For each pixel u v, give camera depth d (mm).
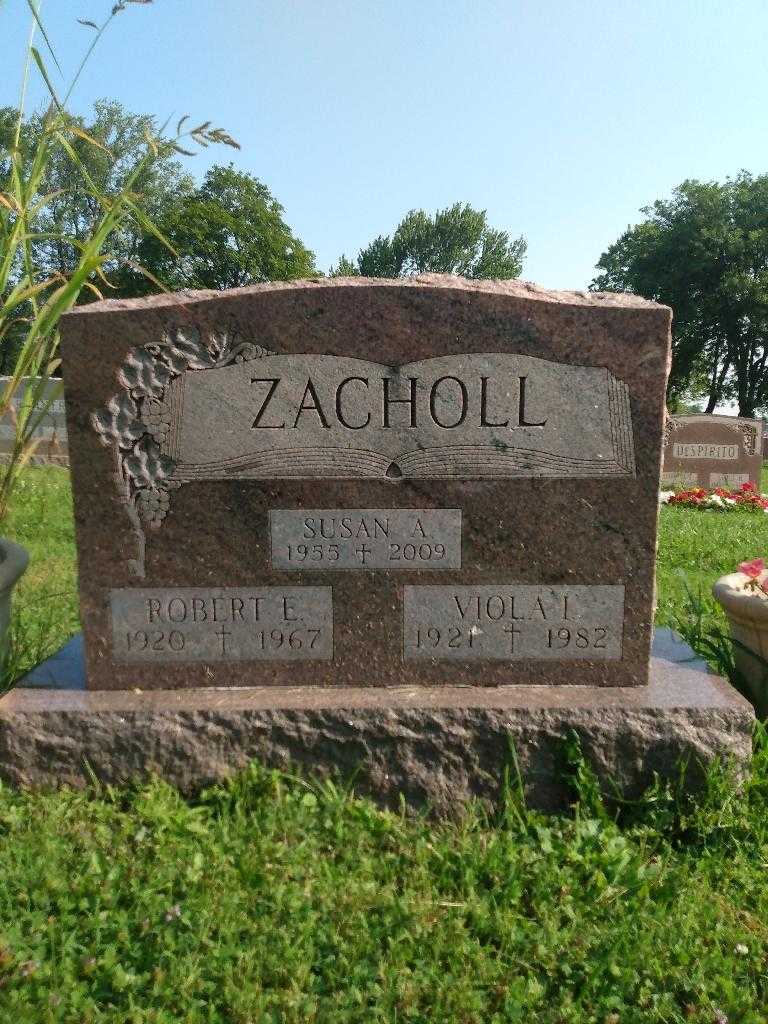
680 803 2527
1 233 2889
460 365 2609
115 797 2498
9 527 6266
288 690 2719
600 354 2605
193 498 2660
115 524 2656
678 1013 1748
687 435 13453
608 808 2543
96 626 2697
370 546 2697
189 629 2717
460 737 2549
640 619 2740
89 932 1893
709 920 2043
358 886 2096
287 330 2590
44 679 2811
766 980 1849
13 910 1938
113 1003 1711
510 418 2639
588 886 2135
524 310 2580
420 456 2658
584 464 2660
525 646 2752
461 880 2166
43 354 3035
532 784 2566
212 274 32812
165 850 2195
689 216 35469
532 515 2689
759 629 2992
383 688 2738
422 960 1856
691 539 6969
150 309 2564
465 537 2699
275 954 1834
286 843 2287
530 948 1911
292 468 2652
